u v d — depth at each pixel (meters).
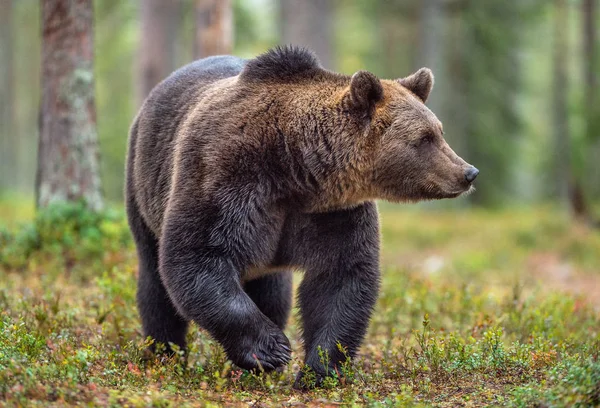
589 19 34.81
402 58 59.66
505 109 52.06
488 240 31.89
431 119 9.70
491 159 51.44
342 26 61.69
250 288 11.18
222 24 24.62
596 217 34.25
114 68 64.50
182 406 7.72
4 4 58.03
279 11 50.34
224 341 9.15
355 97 9.47
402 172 9.63
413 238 33.31
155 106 11.27
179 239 9.14
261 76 9.77
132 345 10.23
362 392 9.03
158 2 37.06
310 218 9.65
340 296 9.72
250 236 9.17
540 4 46.75
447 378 9.38
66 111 17.44
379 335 13.12
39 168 17.78
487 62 49.12
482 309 13.93
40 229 16.89
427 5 47.03
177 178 9.47
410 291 15.60
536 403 7.84
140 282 11.28
